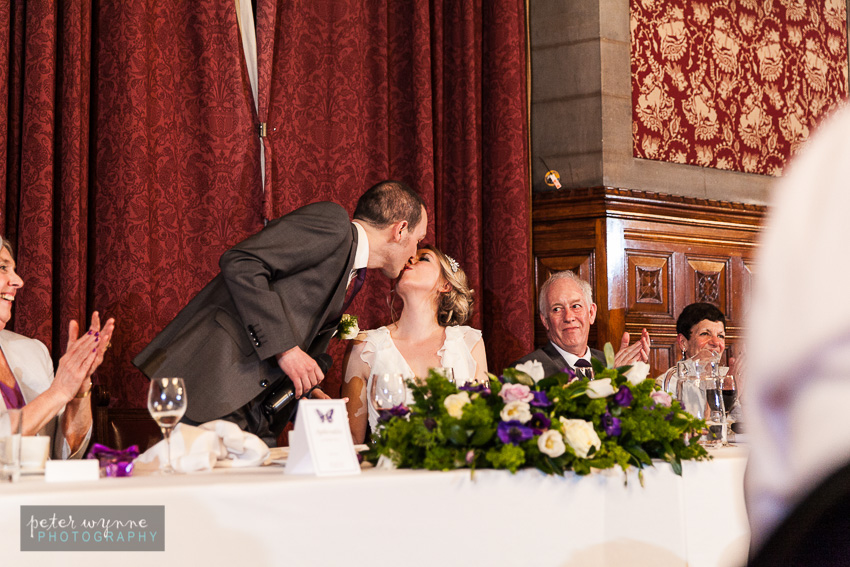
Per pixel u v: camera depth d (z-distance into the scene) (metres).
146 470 1.75
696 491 1.81
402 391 1.77
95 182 3.73
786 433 0.54
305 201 4.32
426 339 3.46
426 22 4.59
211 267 4.03
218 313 2.63
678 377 2.69
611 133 4.93
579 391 1.74
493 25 4.86
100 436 3.49
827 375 0.51
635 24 5.11
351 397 3.35
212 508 1.35
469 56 4.73
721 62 5.51
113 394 3.61
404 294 3.46
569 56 5.02
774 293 0.53
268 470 1.69
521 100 4.87
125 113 3.70
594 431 1.67
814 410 0.52
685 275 5.16
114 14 3.74
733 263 5.38
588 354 3.62
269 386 2.62
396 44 4.67
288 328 2.53
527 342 4.70
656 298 5.05
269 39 4.15
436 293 3.51
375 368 3.31
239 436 1.78
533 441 1.60
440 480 1.52
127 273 3.65
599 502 1.67
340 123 4.42
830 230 0.51
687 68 5.34
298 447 1.56
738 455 1.96
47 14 3.56
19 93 3.60
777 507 0.57
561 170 5.02
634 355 3.18
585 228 4.89
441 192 4.67
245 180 4.12
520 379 1.77
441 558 1.51
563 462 1.62
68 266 3.56
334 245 2.71
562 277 3.63
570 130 5.00
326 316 2.77
